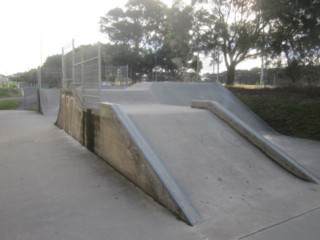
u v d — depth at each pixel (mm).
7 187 4062
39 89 16422
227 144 4934
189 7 16438
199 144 4695
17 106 21234
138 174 3945
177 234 2787
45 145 6625
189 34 17062
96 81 5613
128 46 34594
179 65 25953
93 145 5785
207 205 3342
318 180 4398
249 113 10273
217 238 2727
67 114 8156
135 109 6156
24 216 3180
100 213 3232
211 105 6035
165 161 4043
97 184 4109
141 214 3195
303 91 11062
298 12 11734
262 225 2990
